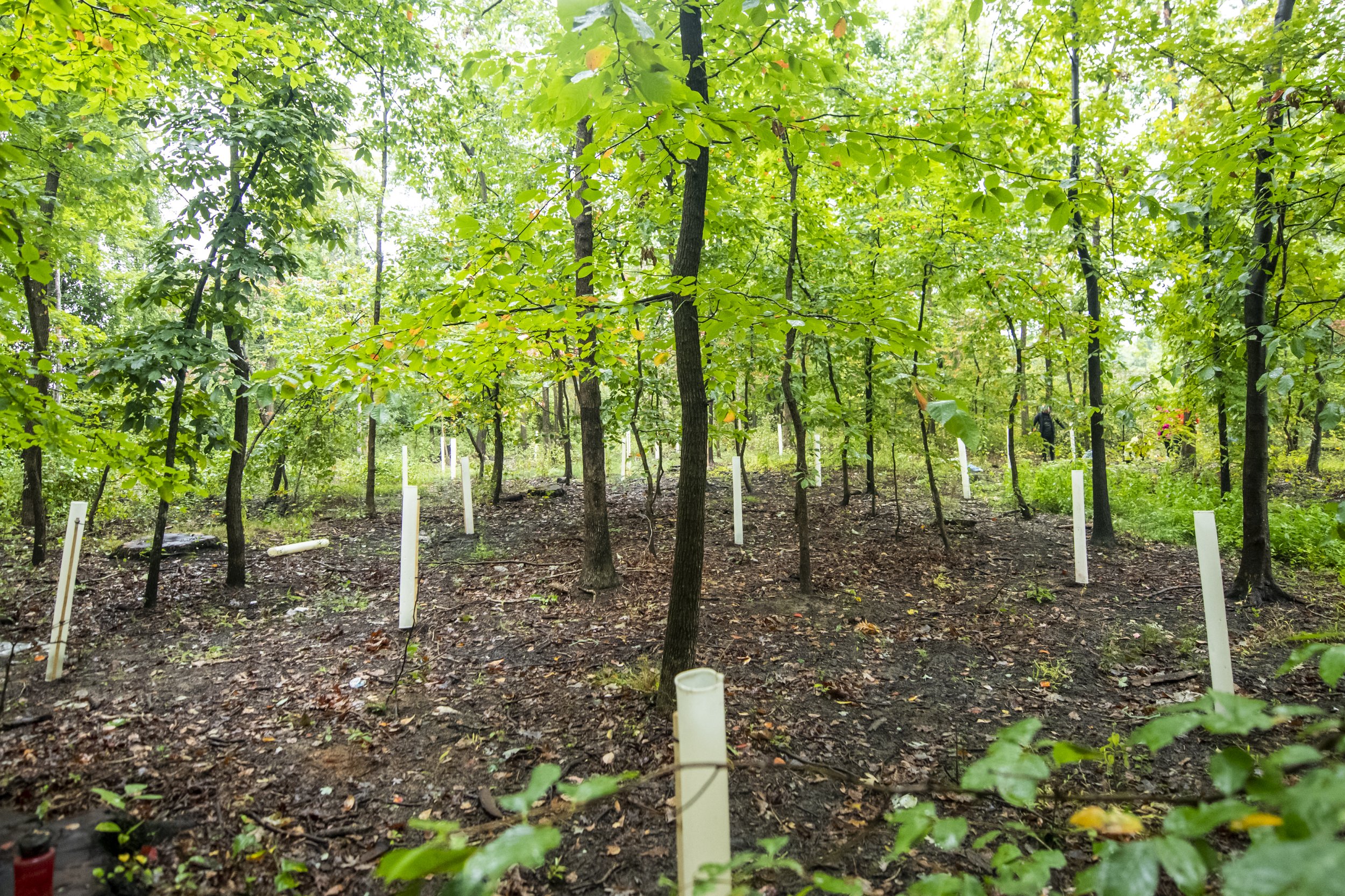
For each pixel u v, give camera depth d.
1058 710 4.27
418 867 0.89
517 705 4.26
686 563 4.09
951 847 1.06
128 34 4.14
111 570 7.23
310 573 7.44
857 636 5.56
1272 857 0.57
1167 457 12.32
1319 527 7.32
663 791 3.33
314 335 10.51
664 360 4.51
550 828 0.87
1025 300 8.70
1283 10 5.64
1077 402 10.61
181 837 2.88
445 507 11.59
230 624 5.77
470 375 4.23
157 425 6.09
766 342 6.53
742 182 6.86
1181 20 5.95
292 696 4.35
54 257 6.84
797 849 2.95
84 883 2.40
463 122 10.68
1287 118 5.31
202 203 6.11
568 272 4.08
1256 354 6.05
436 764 3.59
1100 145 7.02
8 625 5.46
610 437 9.20
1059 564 7.64
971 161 3.48
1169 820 0.86
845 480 10.72
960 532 9.04
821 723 4.11
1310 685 4.46
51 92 4.61
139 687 4.44
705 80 3.71
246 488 12.08
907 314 5.14
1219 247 5.98
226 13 5.92
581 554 8.08
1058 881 2.68
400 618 5.66
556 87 2.22
